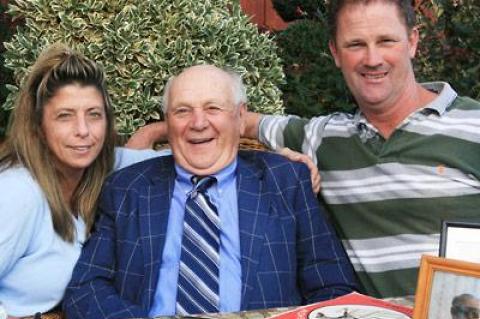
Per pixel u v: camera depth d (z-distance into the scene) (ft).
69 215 7.14
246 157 7.79
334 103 14.90
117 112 11.43
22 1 12.05
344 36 7.04
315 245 7.25
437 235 6.96
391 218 7.17
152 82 11.57
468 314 4.59
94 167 7.66
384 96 6.97
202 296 6.91
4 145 7.23
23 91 7.18
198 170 7.26
